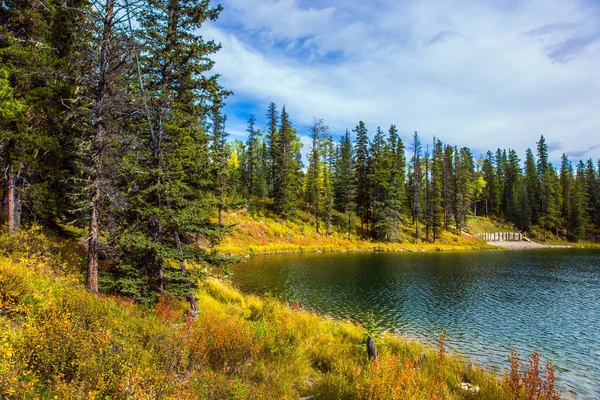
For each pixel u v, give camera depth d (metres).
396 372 7.02
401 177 69.81
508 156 104.31
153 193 11.58
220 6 12.73
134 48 10.84
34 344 4.62
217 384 5.61
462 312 19.14
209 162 12.49
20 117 11.77
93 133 10.95
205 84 13.18
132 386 4.09
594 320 17.75
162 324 8.26
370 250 54.59
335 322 16.16
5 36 11.80
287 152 59.28
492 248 64.06
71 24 12.66
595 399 9.91
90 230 10.67
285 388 6.77
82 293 8.39
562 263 41.00
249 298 17.67
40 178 14.24
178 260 12.32
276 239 51.69
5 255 10.48
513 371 7.97
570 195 84.00
